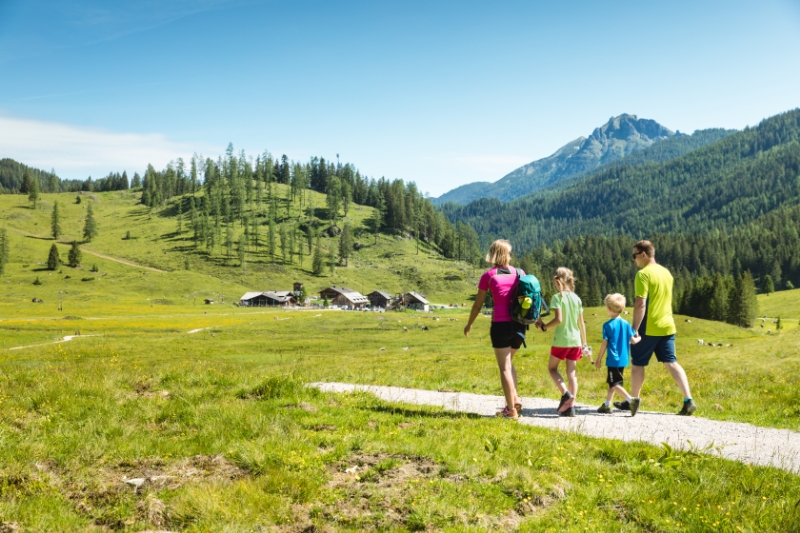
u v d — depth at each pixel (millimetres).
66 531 4922
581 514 5289
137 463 6688
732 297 140500
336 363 29016
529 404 10945
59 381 11359
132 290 197875
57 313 133750
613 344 9797
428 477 6180
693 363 26016
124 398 10336
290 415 8938
